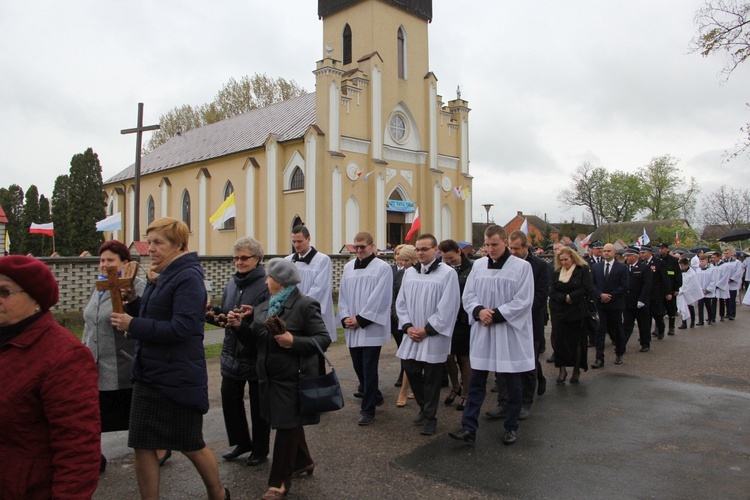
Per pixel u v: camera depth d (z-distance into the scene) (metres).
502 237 5.98
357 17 29.66
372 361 6.59
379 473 4.95
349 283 7.15
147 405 3.73
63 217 37.62
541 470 5.02
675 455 5.41
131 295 4.15
